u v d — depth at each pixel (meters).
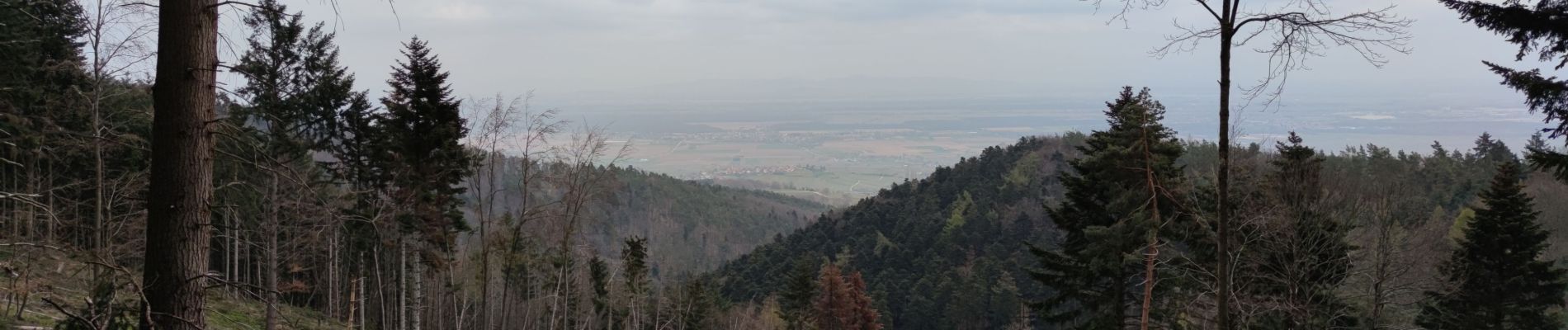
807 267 42.59
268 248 15.82
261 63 16.48
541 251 21.91
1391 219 15.75
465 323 29.22
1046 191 82.19
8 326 9.63
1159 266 14.60
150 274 5.03
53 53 15.30
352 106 20.20
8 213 17.08
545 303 28.53
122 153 15.32
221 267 26.64
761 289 69.06
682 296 39.47
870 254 79.06
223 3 5.14
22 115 14.75
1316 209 14.95
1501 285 18.41
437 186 19.08
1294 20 6.87
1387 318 18.55
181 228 5.02
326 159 23.41
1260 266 15.93
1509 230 18.45
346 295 28.52
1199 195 15.36
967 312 56.66
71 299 10.11
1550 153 7.85
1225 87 7.74
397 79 18.64
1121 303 15.07
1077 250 16.06
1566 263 24.62
